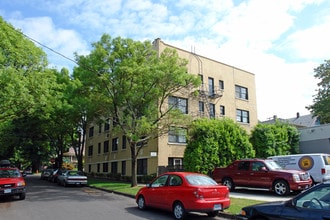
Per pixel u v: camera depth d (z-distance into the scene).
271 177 15.06
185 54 30.36
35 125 36.00
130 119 20.72
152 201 11.42
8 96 17.52
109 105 21.58
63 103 27.64
